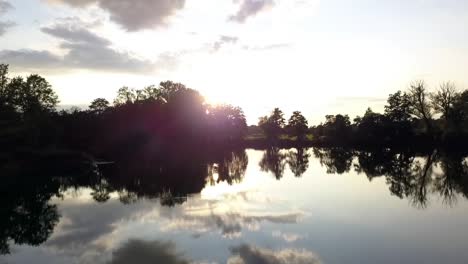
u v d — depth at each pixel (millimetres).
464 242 17078
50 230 21016
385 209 24359
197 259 15352
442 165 51906
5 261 15969
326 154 83062
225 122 121688
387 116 95812
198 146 108875
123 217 23531
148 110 93500
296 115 150625
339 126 111438
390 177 41281
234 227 20297
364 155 76562
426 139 83375
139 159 69125
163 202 28391
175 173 48188
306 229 19625
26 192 35406
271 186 36094
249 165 58750
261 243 17281
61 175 48156
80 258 15969
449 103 81438
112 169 54219
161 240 18125
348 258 15047
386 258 15008
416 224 20422
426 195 29531
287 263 14578
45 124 67188
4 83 71125
